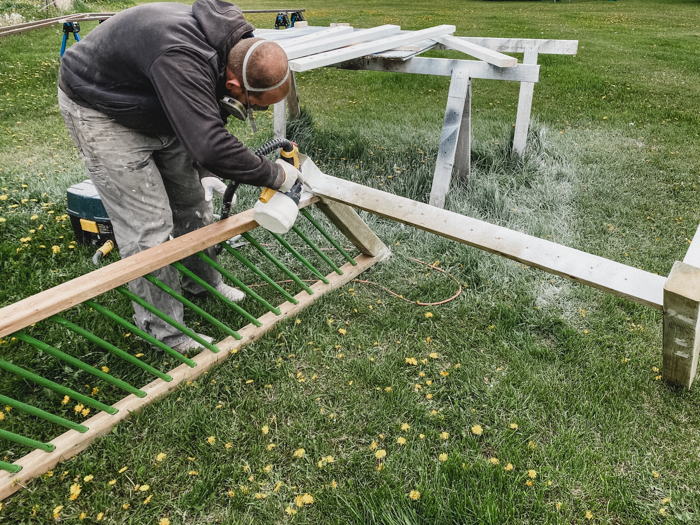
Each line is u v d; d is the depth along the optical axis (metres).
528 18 15.16
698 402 2.00
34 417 1.96
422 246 3.13
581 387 2.09
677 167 4.24
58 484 1.73
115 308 2.52
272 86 1.62
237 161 1.58
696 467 1.75
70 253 2.98
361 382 2.14
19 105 6.07
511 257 1.84
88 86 1.66
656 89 6.84
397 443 1.87
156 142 1.92
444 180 3.42
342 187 2.24
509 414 1.98
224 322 2.48
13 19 11.29
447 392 2.09
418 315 2.55
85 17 6.02
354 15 15.89
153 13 1.54
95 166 1.86
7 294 2.63
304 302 2.58
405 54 3.41
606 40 10.98
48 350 1.63
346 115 5.91
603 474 1.72
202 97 1.51
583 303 2.63
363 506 1.61
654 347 2.30
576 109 6.02
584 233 3.32
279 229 1.86
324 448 1.84
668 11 17.64
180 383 2.10
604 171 4.17
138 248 2.04
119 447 1.84
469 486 1.68
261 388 2.12
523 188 3.83
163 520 1.55
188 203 2.29
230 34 1.56
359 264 2.89
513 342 2.36
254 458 1.81
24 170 4.12
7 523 1.60
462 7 19.48
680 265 1.55
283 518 1.62
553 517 1.58
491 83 7.64
